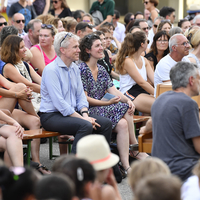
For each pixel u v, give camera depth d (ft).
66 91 36.58
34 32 54.65
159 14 82.99
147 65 50.01
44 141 50.70
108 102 39.37
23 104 38.27
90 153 20.49
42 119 36.47
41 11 77.36
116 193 22.08
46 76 35.99
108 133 36.63
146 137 31.58
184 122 25.53
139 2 102.53
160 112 26.30
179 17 100.01
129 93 47.09
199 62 44.19
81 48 40.32
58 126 35.14
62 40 36.06
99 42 39.81
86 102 38.14
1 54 41.09
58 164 18.45
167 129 25.82
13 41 40.75
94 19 82.23
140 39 46.32
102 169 20.42
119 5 102.68
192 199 19.74
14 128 32.71
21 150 32.30
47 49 48.60
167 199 13.89
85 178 16.65
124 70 47.19
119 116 38.68
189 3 99.60
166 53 53.42
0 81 39.47
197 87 27.30
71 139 38.24
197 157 26.02
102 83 41.29
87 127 34.17
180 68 27.27
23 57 41.75
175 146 25.67
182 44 42.83
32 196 15.31
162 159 25.93
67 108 35.42
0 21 62.23
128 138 38.60
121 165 39.73
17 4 71.26
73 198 14.49
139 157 40.93
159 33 52.65
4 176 15.17
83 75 39.78
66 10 75.97
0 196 15.14
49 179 14.05
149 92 46.42
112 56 61.98
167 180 14.38
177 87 27.32
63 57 36.58
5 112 35.58
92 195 18.95
